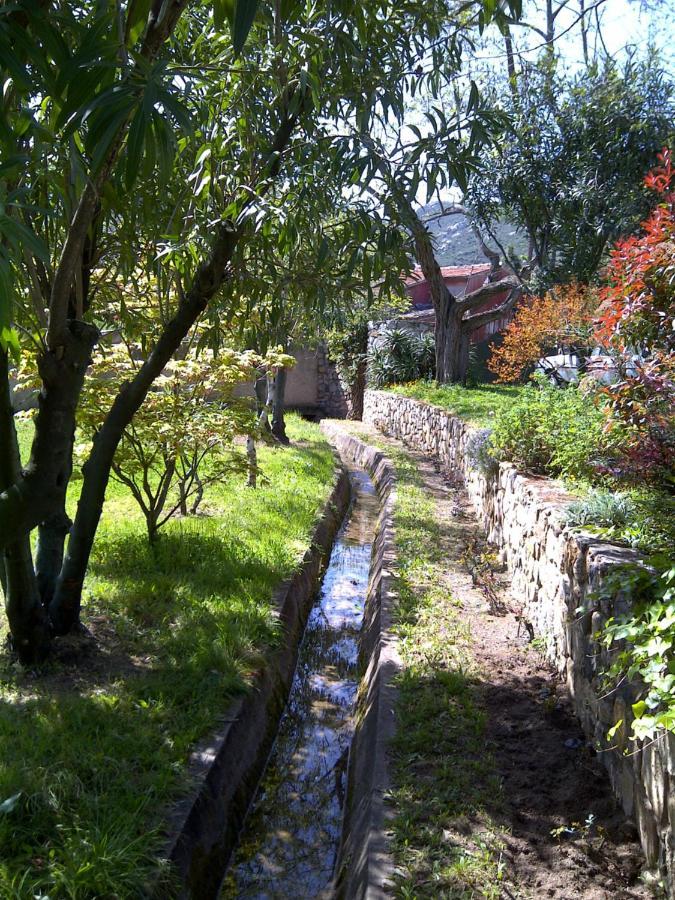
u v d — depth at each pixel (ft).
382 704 14.16
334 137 11.66
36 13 6.07
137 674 14.52
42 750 11.31
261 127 13.93
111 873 9.13
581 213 52.80
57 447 9.68
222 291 15.34
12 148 7.14
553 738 12.80
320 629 22.30
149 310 19.71
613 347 16.16
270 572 20.85
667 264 14.02
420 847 10.11
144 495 27.96
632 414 15.40
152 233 14.47
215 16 6.48
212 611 17.52
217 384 21.09
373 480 45.68
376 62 12.59
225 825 12.12
